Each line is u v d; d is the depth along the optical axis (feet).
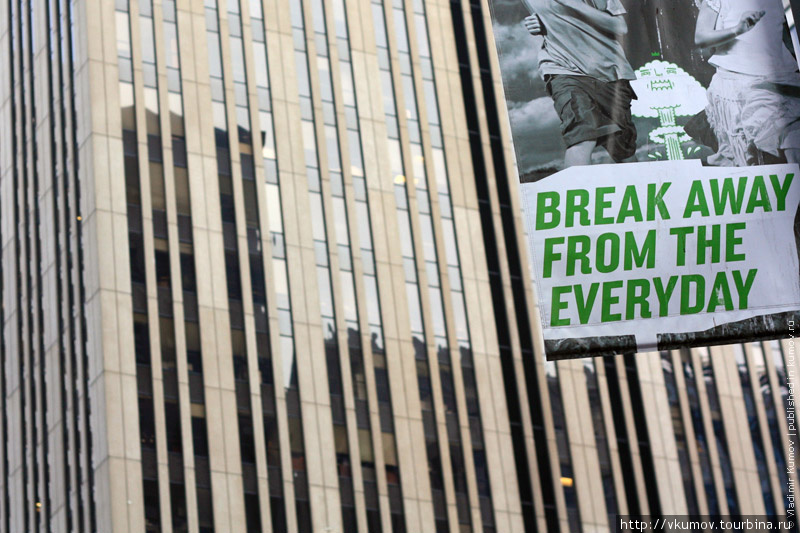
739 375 318.65
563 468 287.48
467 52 327.47
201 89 287.48
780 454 313.53
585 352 41.04
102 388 250.37
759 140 42.63
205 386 257.55
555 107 43.16
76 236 272.31
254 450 256.52
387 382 278.05
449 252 301.02
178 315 261.85
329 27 311.88
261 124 291.38
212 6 298.15
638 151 42.68
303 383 268.41
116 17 286.25
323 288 280.92
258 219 280.51
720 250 41.75
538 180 42.45
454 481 274.16
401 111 311.68
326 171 294.87
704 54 43.55
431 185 306.55
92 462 250.57
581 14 44.01
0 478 286.87
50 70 296.71
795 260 41.55
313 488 258.37
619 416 299.79
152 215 269.23
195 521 245.24
